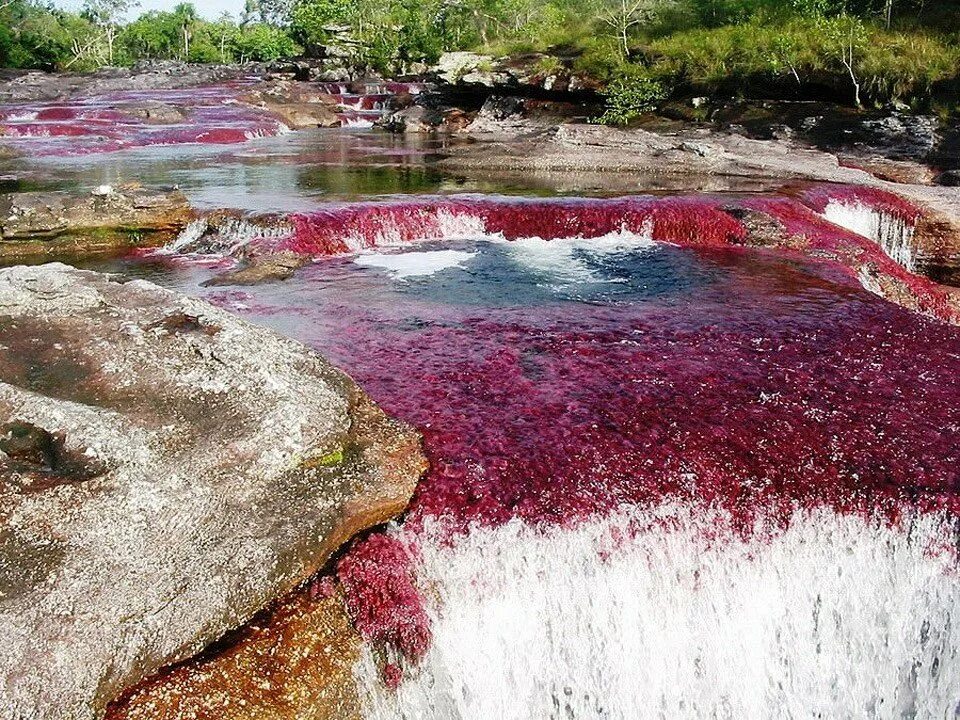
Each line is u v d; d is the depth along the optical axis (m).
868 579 6.27
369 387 7.60
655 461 6.52
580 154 23.48
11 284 6.84
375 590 5.30
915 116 22.84
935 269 16.36
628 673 6.06
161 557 4.63
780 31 27.28
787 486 6.33
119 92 45.88
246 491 5.12
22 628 4.12
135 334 6.25
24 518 4.58
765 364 8.41
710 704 6.24
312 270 12.04
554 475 6.28
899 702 6.54
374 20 57.56
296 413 5.59
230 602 4.64
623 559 5.95
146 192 13.74
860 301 10.70
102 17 95.06
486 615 5.68
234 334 6.36
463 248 13.70
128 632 4.30
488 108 33.09
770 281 11.66
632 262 12.80
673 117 28.06
